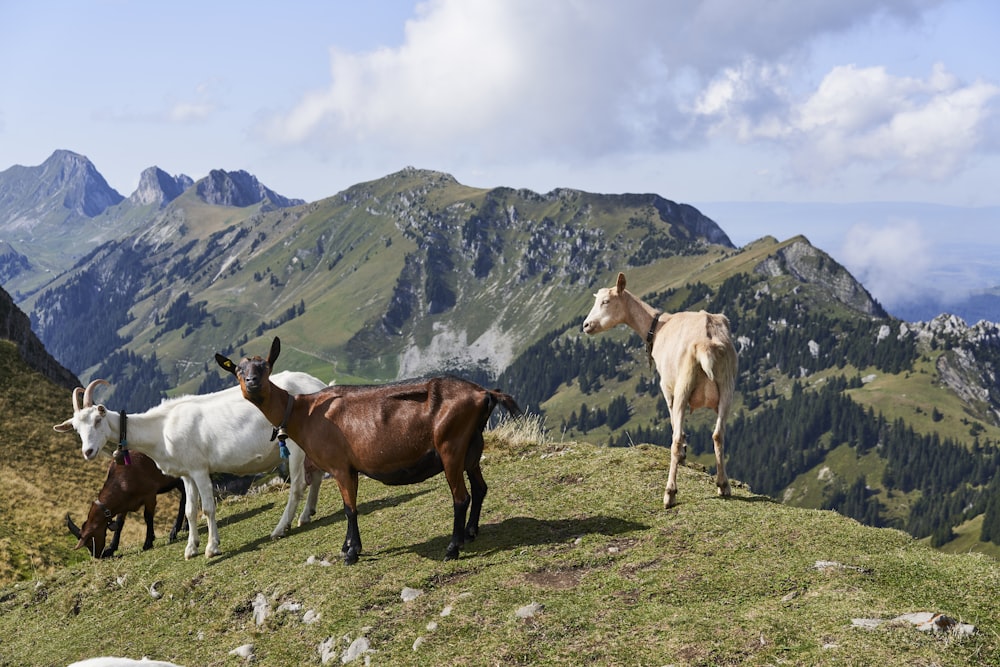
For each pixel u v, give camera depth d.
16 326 52.66
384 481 10.42
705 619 7.14
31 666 10.78
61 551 24.25
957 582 7.11
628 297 11.82
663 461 12.62
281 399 10.89
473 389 10.09
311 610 9.45
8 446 31.58
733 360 10.35
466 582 9.09
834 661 6.06
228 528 14.38
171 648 10.06
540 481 12.52
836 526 8.76
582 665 6.91
